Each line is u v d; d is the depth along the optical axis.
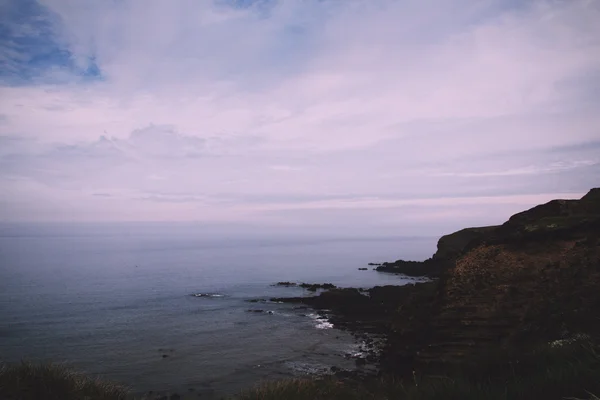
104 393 8.00
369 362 22.81
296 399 7.93
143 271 89.19
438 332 16.19
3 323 34.59
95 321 36.03
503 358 8.73
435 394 6.37
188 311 41.31
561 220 18.78
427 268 74.00
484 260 18.27
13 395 6.91
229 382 20.27
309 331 32.19
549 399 5.38
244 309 42.44
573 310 13.03
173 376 21.31
